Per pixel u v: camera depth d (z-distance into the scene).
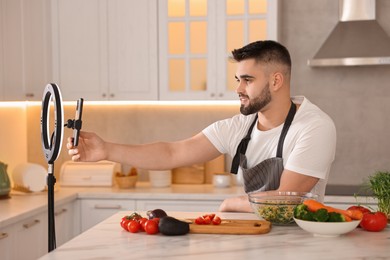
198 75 4.53
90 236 2.23
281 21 4.75
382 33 4.46
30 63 4.36
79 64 4.64
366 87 4.72
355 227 2.18
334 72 4.75
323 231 2.14
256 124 2.75
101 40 4.61
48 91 2.16
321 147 2.49
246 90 2.59
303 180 2.47
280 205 2.30
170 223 2.20
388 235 2.19
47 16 4.61
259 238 2.15
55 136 2.10
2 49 3.96
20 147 4.88
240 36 4.46
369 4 4.58
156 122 4.95
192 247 2.03
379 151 4.72
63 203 4.05
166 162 2.74
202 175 4.71
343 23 4.61
